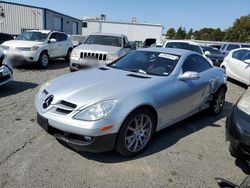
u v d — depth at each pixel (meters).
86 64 8.93
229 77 10.69
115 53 8.96
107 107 3.17
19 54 9.98
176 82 4.14
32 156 3.43
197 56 5.09
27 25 27.97
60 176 3.05
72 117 3.17
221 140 4.38
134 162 3.46
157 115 3.78
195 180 3.17
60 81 3.88
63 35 13.14
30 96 6.21
